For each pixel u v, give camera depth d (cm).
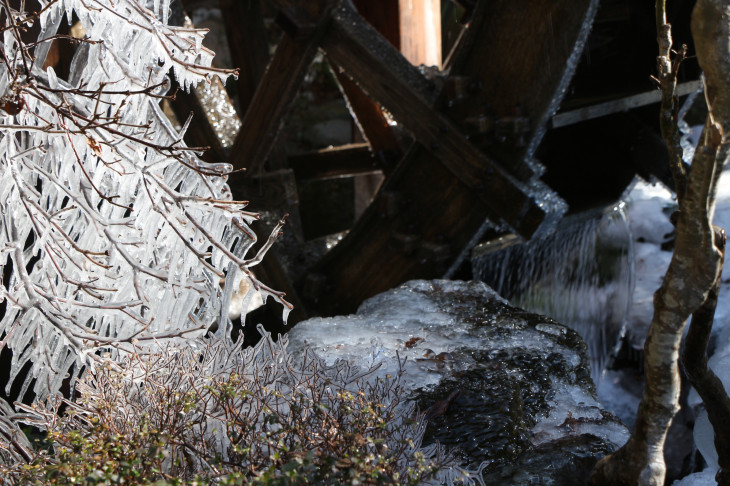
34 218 210
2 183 213
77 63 238
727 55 154
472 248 558
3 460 214
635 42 638
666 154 624
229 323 245
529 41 470
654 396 186
